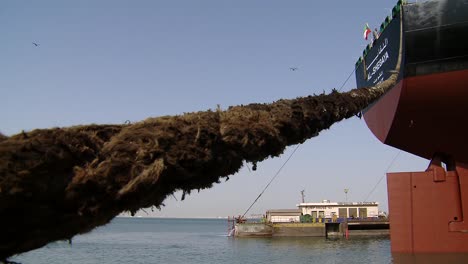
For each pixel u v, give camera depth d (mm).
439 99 17250
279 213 77625
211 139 4379
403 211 21719
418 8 16312
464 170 20984
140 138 3992
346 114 7082
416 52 16438
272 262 35625
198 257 39969
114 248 49219
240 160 4727
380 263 33438
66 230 3791
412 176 21781
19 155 3445
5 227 3459
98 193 3740
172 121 4324
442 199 21109
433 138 19828
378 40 20016
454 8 15898
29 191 3432
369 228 70500
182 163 4137
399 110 18172
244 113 4910
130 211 4055
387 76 18906
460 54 16141
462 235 20625
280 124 5168
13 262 3709
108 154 3859
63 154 3623
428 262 20922
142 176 3752
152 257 39594
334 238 66875
